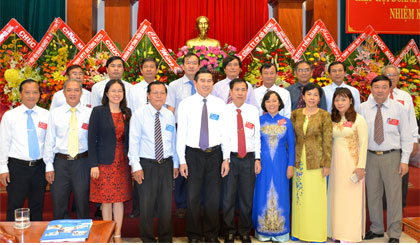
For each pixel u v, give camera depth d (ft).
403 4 20.36
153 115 9.71
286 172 10.57
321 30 14.19
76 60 13.42
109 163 9.59
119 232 10.04
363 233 10.68
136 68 13.51
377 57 14.47
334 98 10.36
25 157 10.06
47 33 13.76
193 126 9.96
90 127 9.59
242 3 20.12
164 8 19.94
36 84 10.28
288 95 11.44
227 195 10.26
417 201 12.91
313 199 10.27
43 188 10.48
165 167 9.86
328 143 10.19
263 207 10.53
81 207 10.01
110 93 9.57
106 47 13.62
